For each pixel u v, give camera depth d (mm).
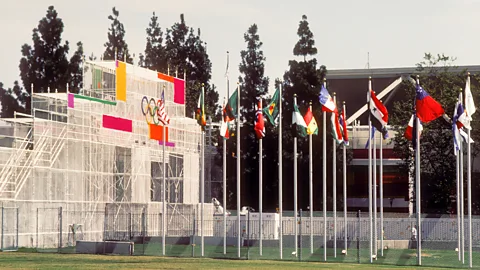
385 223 96250
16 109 138750
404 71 145000
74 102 93625
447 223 93688
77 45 142125
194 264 60531
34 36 139125
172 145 108188
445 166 116375
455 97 112625
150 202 103375
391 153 135625
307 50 128000
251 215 99125
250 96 134500
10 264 59125
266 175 130750
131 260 64000
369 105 67375
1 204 81875
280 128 71938
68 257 66750
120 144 100125
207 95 148000
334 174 72250
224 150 72625
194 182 112438
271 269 56969
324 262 64938
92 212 93500
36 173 87188
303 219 100875
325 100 70438
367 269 58188
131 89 102062
